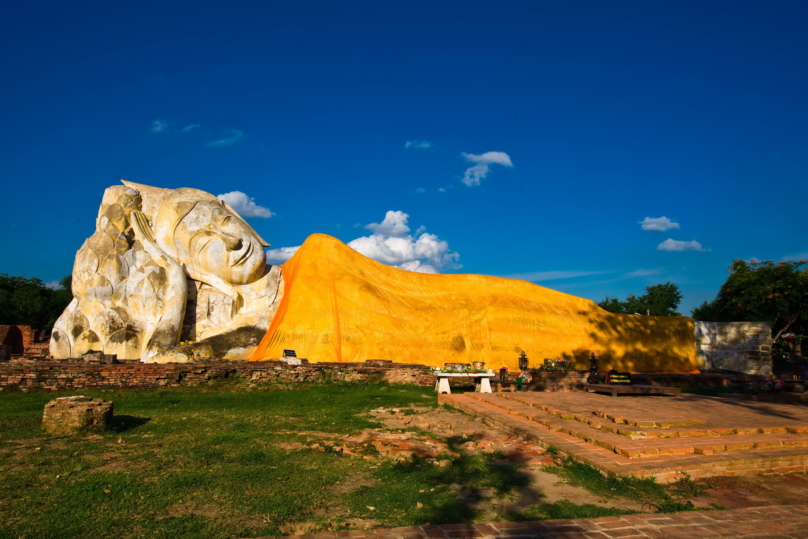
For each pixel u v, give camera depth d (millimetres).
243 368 19812
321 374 20969
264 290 29703
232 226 29094
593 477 7504
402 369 21500
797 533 5539
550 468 7973
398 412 13547
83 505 6109
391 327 28531
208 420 11680
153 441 9383
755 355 29984
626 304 64875
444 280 33281
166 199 28953
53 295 52781
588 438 9156
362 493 6785
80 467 7574
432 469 7922
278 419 11922
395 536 5348
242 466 7852
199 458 8234
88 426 9992
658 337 30906
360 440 9703
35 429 10188
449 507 6289
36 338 37062
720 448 8359
